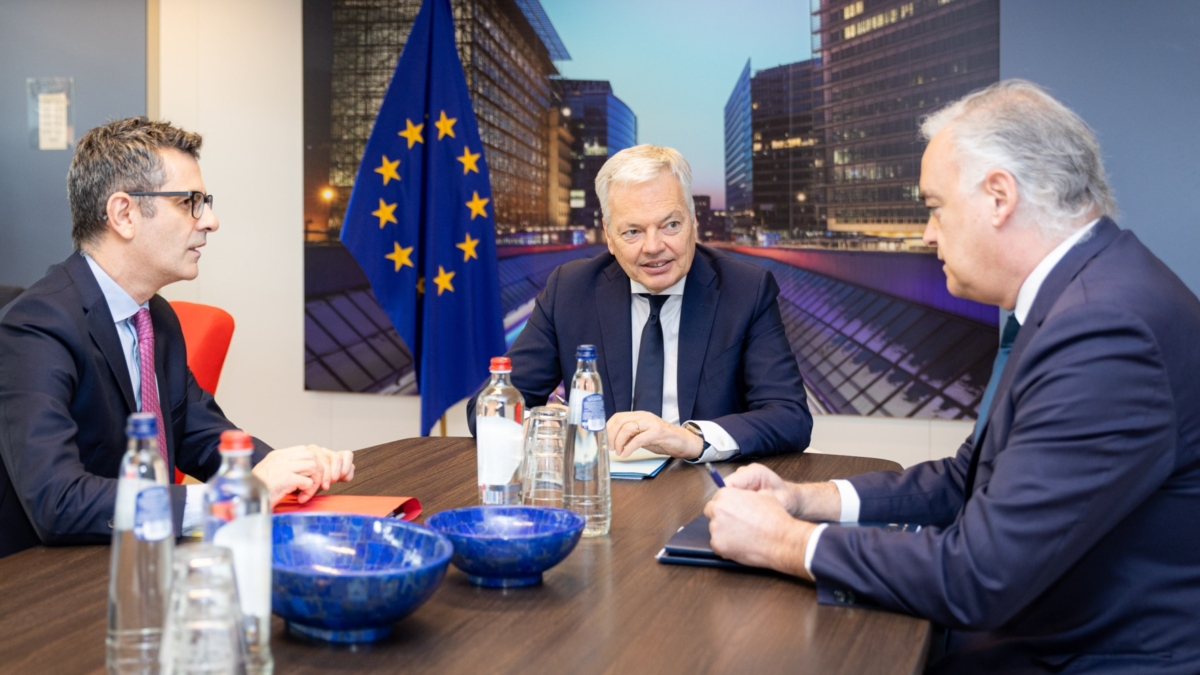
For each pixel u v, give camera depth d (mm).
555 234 3541
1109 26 3000
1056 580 1119
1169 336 1049
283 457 1420
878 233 3252
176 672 676
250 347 3803
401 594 867
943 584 983
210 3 3754
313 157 3646
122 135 1627
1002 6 3090
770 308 2148
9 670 816
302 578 850
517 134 3549
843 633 944
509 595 1046
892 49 3213
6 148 3783
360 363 3664
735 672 836
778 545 1100
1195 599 1086
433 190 3158
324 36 3615
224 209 3785
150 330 1722
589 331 2201
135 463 850
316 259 3668
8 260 3797
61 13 3738
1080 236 1156
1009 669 1135
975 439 1245
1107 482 994
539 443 1424
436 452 1924
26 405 1365
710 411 2090
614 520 1393
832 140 3297
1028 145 1146
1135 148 2998
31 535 1465
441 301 3168
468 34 3555
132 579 825
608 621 964
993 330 3139
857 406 3291
